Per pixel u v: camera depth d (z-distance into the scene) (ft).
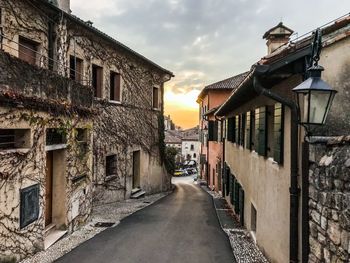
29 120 22.82
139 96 62.08
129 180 57.93
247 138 35.32
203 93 104.53
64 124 28.40
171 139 249.55
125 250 26.04
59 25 37.11
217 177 78.07
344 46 17.70
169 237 30.50
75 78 41.04
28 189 22.80
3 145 22.07
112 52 50.96
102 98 48.03
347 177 12.65
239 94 27.50
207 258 24.84
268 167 24.77
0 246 19.80
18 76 21.44
